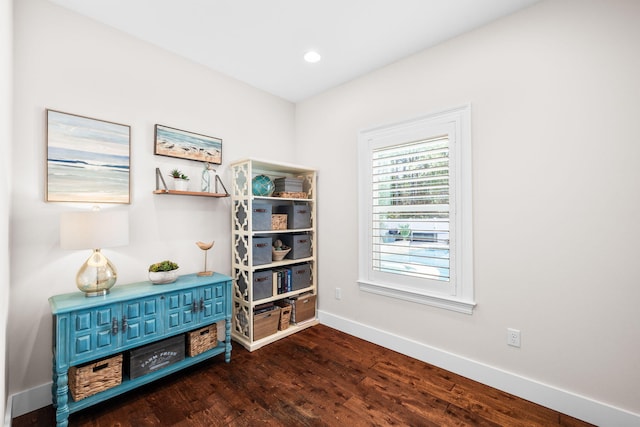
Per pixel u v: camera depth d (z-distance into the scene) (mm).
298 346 2734
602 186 1718
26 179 1841
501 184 2070
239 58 2637
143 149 2354
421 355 2469
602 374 1723
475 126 2186
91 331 1765
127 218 1937
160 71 2459
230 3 1963
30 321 1853
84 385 1763
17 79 1813
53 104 1943
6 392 1701
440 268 2361
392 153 2680
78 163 2029
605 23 1707
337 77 2971
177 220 2549
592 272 1751
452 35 2287
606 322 1711
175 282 2279
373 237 2809
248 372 2279
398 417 1790
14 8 1812
